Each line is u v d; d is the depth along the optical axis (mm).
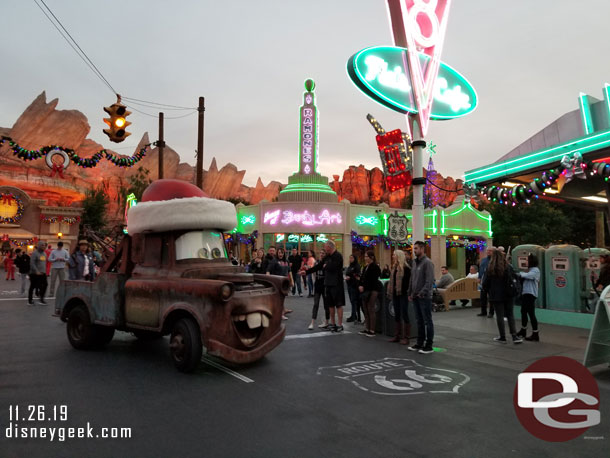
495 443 3602
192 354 5469
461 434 3775
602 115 9383
